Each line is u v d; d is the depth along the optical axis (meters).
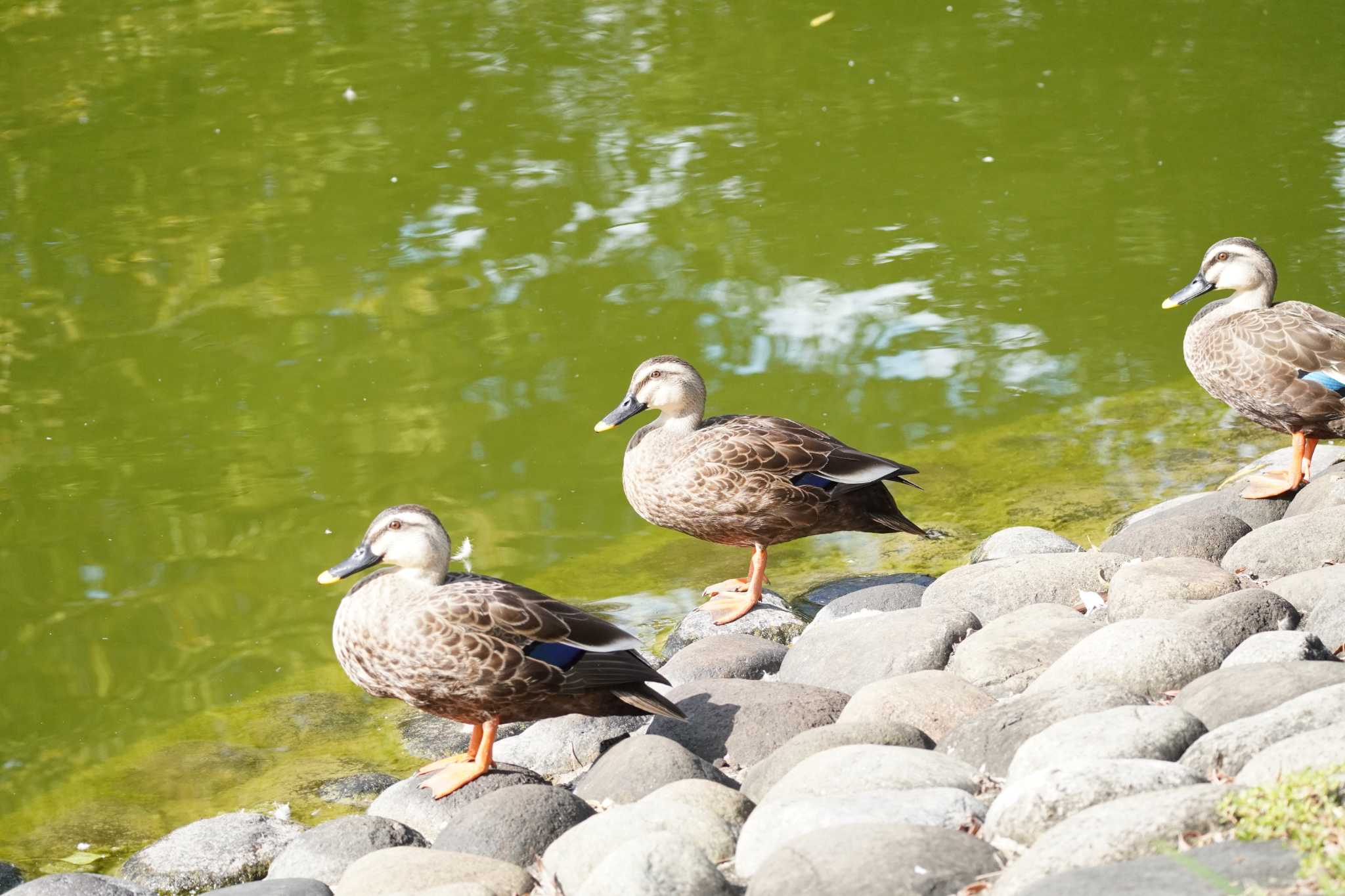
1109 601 7.53
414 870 5.54
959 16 22.70
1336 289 13.57
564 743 7.30
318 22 22.84
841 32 22.14
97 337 13.26
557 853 5.60
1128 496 10.33
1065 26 22.09
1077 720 5.53
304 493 10.83
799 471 8.59
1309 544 7.64
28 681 8.70
